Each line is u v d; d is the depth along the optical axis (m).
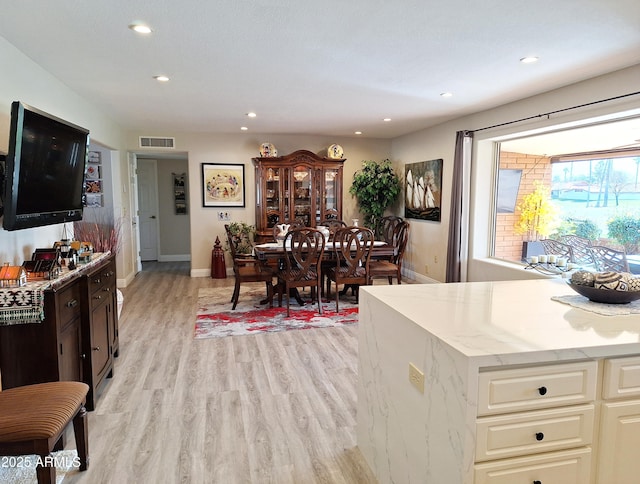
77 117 4.07
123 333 4.03
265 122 5.72
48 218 2.58
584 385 1.38
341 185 6.87
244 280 4.84
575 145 4.27
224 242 6.93
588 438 1.41
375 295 2.03
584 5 2.15
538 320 1.62
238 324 4.30
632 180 3.75
